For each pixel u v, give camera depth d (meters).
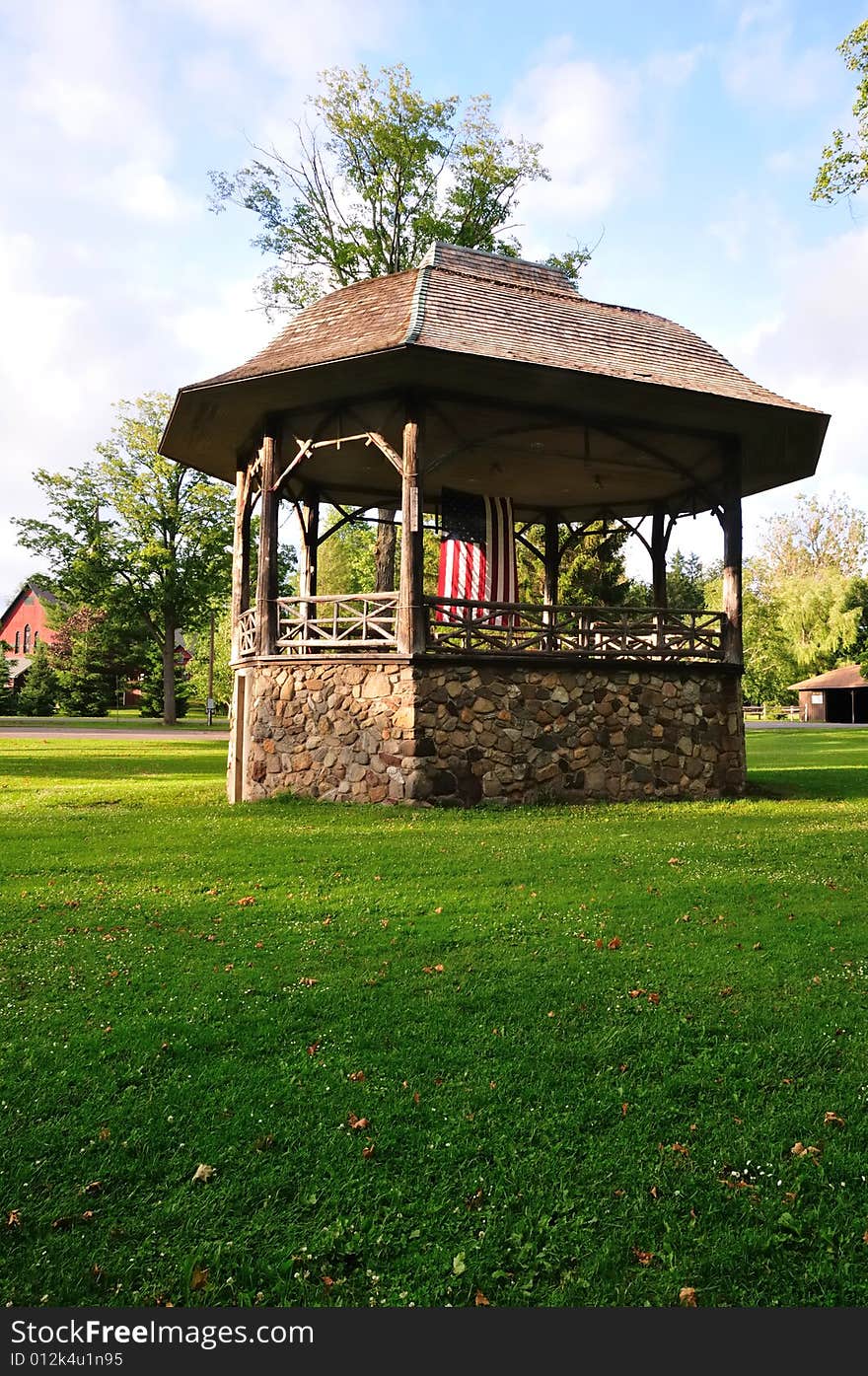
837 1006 4.99
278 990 5.25
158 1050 4.47
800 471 16.66
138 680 61.12
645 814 12.06
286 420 13.99
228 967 5.65
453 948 6.00
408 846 9.40
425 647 12.56
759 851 9.09
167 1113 3.88
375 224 24.64
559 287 15.61
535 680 13.12
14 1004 5.05
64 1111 3.92
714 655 14.54
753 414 13.66
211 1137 3.69
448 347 11.51
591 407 13.48
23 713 58.81
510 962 5.68
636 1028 4.68
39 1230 3.14
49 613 60.53
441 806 12.41
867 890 7.48
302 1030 4.71
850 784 15.68
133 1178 3.44
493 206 25.66
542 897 7.27
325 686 13.21
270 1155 3.58
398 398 12.79
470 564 15.23
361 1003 5.04
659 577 19.25
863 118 15.80
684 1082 4.13
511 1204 3.27
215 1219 3.19
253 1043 4.55
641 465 16.22
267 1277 2.93
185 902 7.22
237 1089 4.08
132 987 5.30
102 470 42.12
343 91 23.36
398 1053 4.43
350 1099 3.99
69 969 5.59
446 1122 3.81
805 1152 3.57
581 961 5.68
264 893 7.52
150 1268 2.95
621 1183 3.39
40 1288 2.88
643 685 13.81
